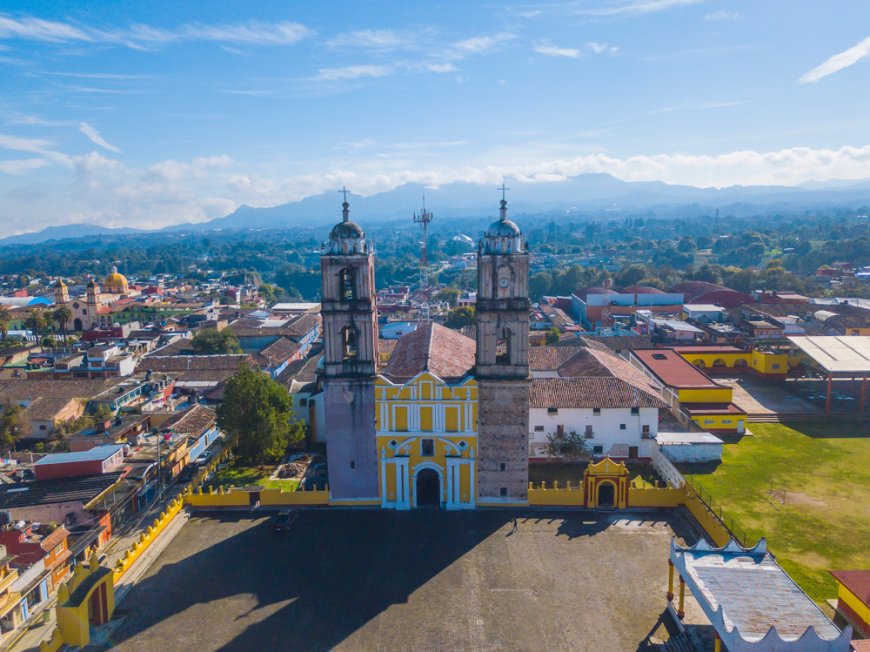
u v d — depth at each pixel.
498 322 57.97
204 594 48.03
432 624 44.19
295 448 79.69
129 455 72.44
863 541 55.06
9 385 100.50
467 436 59.84
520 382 58.53
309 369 99.00
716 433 82.44
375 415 60.19
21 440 88.50
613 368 80.75
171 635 43.50
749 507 61.53
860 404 90.06
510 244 57.56
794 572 50.28
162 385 102.44
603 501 61.00
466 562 51.78
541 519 58.84
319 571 50.97
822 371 98.94
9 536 50.81
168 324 168.12
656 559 51.91
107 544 58.81
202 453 81.75
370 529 57.66
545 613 45.16
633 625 43.75
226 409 72.06
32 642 45.34
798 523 58.34
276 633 43.56
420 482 62.44
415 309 190.00
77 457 66.44
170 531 57.91
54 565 51.91
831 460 73.56
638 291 175.38
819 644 33.56
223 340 134.62
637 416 72.06
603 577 49.44
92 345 140.88
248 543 55.59
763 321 130.38
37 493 61.41
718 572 41.25
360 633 43.41
